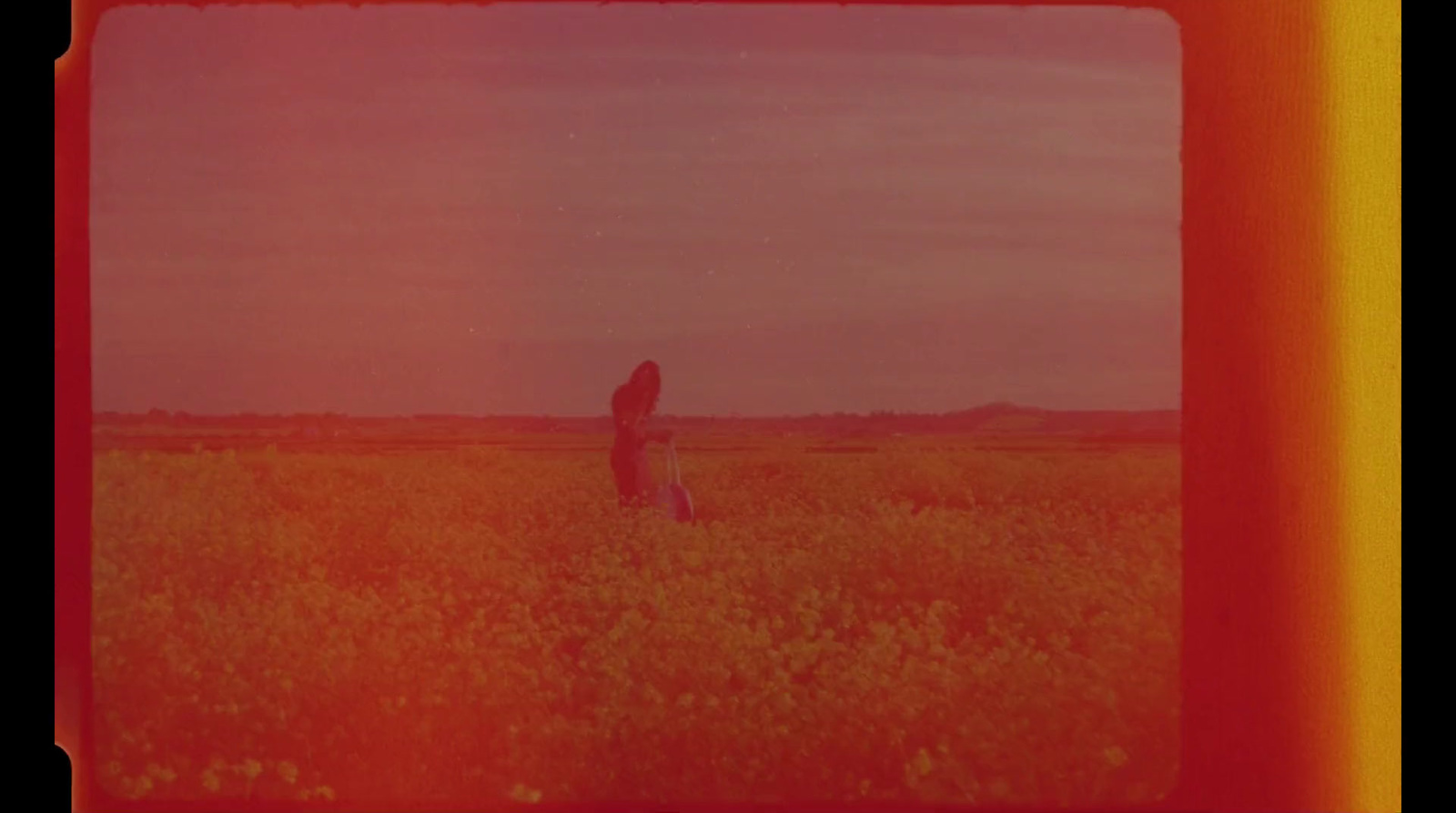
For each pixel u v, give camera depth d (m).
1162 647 4.83
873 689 4.49
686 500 5.68
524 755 4.56
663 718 4.57
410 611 4.93
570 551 5.52
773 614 5.02
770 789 4.48
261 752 4.62
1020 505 5.52
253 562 5.38
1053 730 4.52
